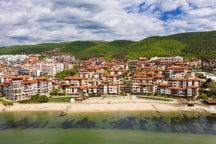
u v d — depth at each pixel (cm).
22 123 12494
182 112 14350
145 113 14188
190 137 10256
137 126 11788
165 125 11906
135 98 18125
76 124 12206
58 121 12762
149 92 19675
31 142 9875
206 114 13888
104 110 14900
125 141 9862
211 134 10600
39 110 15175
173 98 18038
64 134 10775
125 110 14875
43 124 12269
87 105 16125
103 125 12000
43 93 19988
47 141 9956
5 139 10225
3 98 18212
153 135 10531
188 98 17638
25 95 18488
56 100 17700
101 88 19912
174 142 9706
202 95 17312
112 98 18338
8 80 19625
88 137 10375
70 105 16212
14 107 15900
